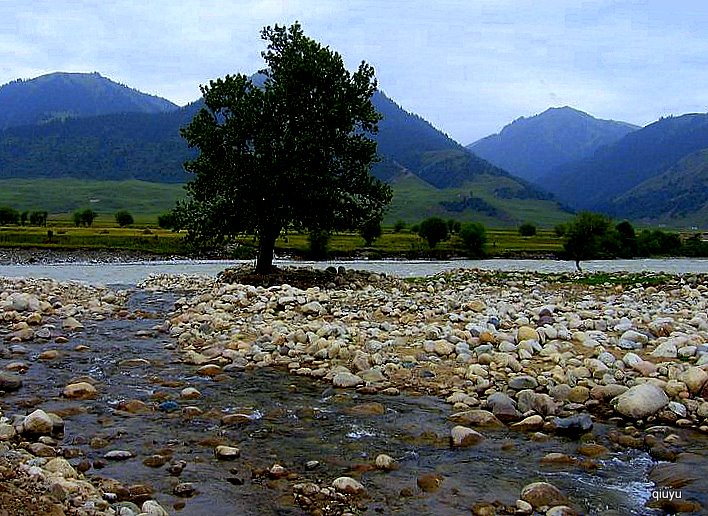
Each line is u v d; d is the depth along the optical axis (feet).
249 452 32.40
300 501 26.73
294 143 111.45
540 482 28.30
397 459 31.81
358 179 118.42
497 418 37.83
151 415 37.96
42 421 33.58
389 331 59.57
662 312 71.56
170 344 57.62
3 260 256.93
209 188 117.19
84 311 74.59
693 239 405.39
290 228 124.16
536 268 230.07
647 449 33.12
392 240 363.76
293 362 50.80
